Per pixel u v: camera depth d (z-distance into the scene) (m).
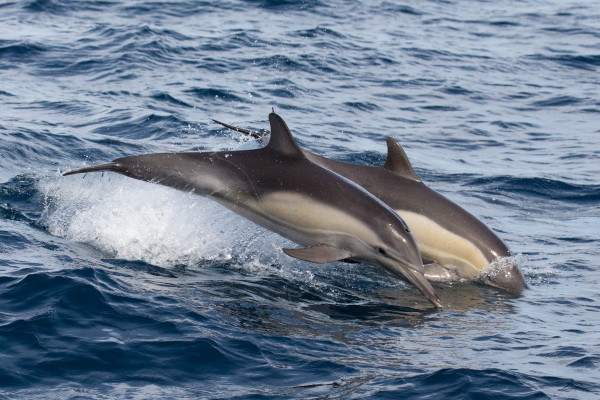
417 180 22.66
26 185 24.98
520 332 17.89
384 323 18.05
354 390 14.30
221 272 20.41
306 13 73.38
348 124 42.16
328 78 52.22
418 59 61.00
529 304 20.30
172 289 18.34
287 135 20.09
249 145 22.52
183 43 56.56
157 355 14.99
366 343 16.59
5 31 57.28
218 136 35.94
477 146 40.81
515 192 32.81
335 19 72.69
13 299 16.47
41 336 15.17
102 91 43.62
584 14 85.94
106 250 20.50
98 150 31.86
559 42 71.75
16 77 45.66
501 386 14.67
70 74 47.38
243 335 16.19
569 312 19.67
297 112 43.06
